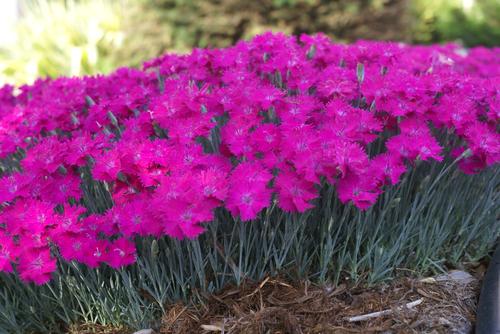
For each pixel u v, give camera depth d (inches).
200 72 27.4
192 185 18.0
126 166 19.1
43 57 61.1
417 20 80.1
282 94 22.2
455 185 23.4
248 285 21.4
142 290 21.3
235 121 20.7
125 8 63.1
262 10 55.9
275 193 20.7
